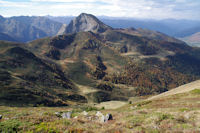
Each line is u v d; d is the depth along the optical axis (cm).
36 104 12912
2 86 14012
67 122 1512
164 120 1522
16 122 1416
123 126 1424
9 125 1312
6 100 11956
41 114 2005
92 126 1423
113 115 2086
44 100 14138
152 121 1519
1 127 1273
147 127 1359
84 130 1281
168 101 3797
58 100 15750
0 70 18588
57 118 1712
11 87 14350
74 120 1616
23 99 12925
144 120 1589
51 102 14525
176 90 6425
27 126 1341
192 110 1977
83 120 1666
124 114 2081
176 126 1341
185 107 2336
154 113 1883
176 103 3073
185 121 1506
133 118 1712
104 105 11688
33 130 1252
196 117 1608
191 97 3738
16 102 12119
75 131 1244
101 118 1791
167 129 1273
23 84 16338
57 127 1316
